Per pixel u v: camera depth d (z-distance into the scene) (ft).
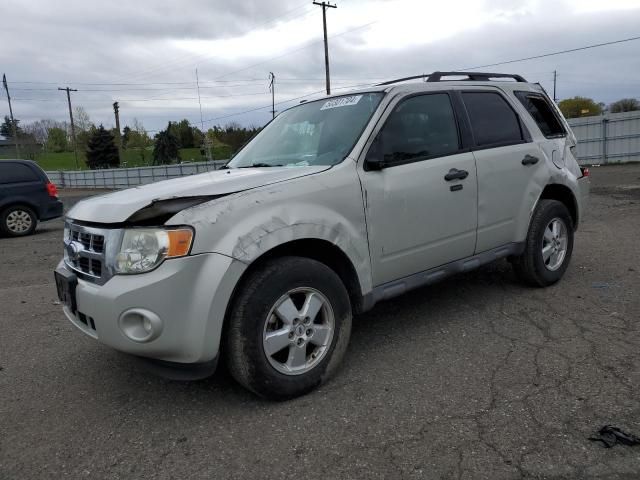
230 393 11.13
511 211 15.23
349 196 11.30
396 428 9.43
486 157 14.35
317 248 11.36
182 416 10.30
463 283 17.93
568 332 13.32
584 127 95.09
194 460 8.84
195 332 9.33
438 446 8.82
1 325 16.38
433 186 12.91
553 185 16.79
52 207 39.09
